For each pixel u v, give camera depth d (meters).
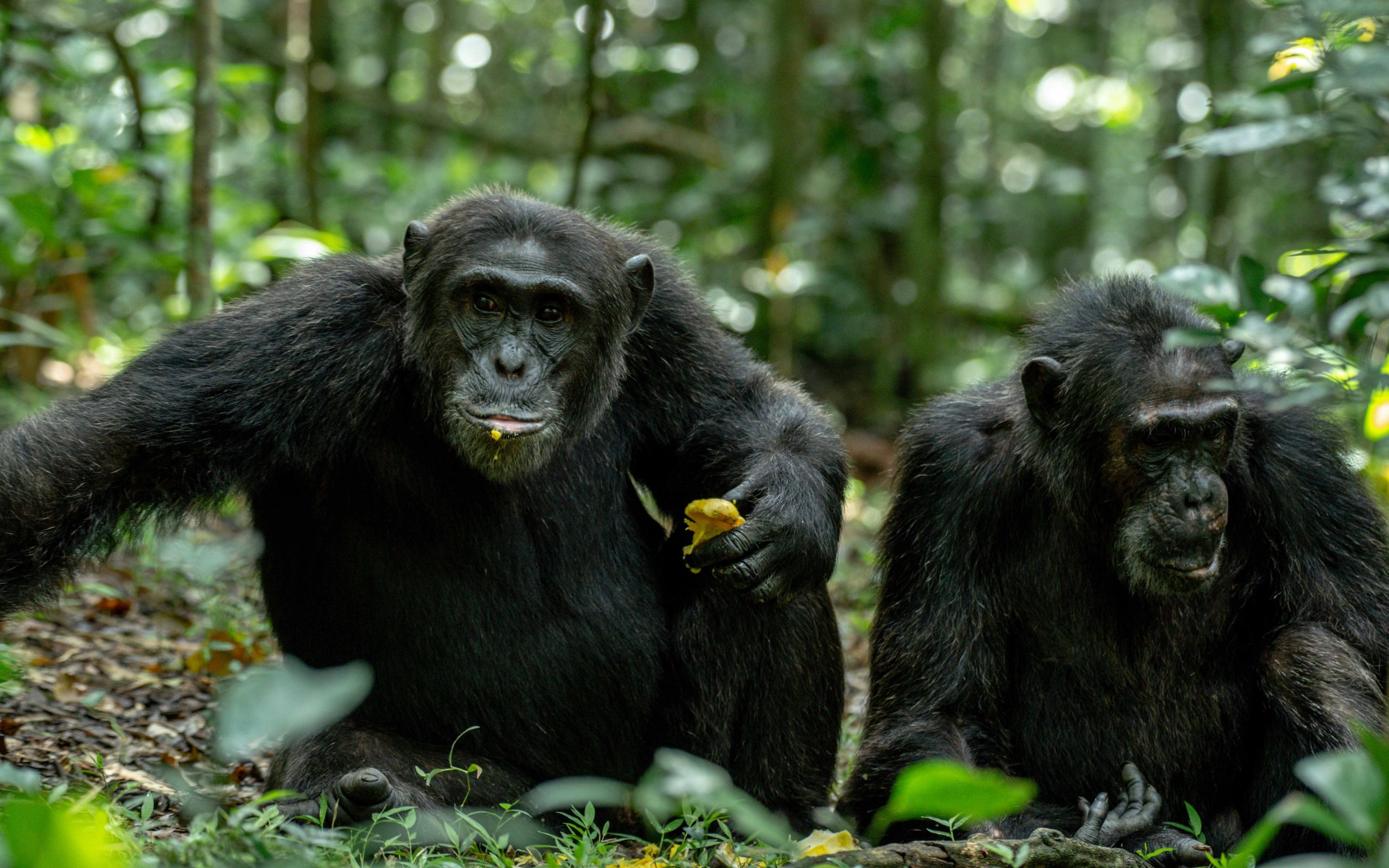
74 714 8.88
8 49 15.18
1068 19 31.77
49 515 6.70
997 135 32.34
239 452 7.25
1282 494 7.80
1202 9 19.78
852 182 25.09
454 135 25.98
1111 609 7.78
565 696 7.64
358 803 6.60
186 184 16.67
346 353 7.43
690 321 8.33
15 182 14.62
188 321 7.71
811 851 6.64
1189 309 7.80
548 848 6.97
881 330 23.89
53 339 13.70
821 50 25.52
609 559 7.93
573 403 7.46
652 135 26.09
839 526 7.95
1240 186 24.09
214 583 11.09
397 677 7.54
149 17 21.48
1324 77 7.72
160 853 5.31
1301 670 7.41
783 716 7.99
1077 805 7.77
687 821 7.07
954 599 7.95
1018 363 8.32
